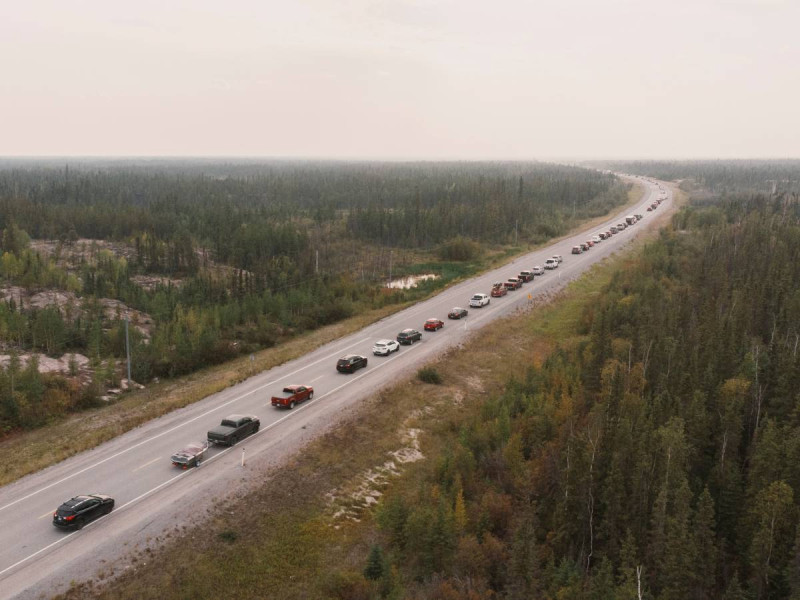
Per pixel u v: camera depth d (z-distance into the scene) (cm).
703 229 14112
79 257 13900
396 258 14850
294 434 4997
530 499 4447
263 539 3759
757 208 17612
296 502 4162
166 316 8956
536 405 5528
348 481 4541
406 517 3959
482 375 6919
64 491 4006
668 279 9994
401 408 5806
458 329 8206
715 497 4403
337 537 3934
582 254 13312
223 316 8481
